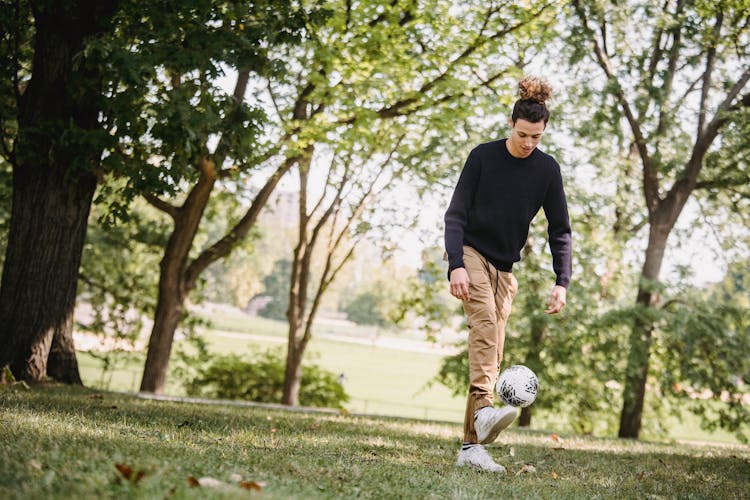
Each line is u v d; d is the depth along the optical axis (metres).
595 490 3.68
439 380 18.44
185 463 2.92
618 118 15.12
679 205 15.95
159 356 14.91
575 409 17.92
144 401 7.66
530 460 4.97
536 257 16.16
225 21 8.46
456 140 15.75
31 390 7.69
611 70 16.05
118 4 8.69
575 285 15.95
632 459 5.73
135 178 8.37
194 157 8.77
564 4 13.59
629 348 15.87
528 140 3.95
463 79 13.36
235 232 15.36
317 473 3.17
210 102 8.60
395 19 12.68
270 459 3.42
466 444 4.12
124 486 2.26
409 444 5.20
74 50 8.63
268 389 20.69
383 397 39.34
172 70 8.23
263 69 8.57
